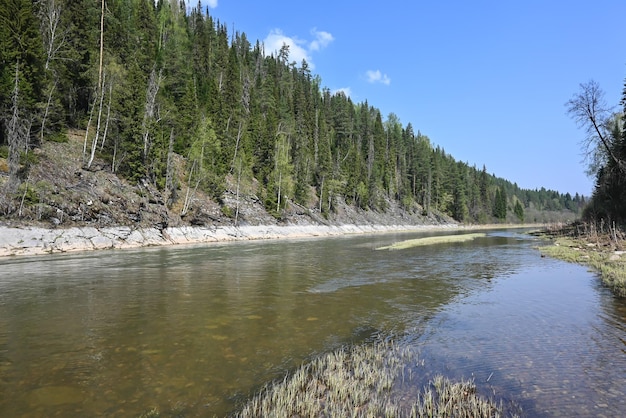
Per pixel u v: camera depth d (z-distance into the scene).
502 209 157.62
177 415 5.81
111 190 39.84
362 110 135.75
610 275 18.42
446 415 5.61
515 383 6.81
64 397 6.36
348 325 10.95
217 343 9.27
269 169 74.75
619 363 7.74
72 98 49.34
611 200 42.69
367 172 108.38
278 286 17.02
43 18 46.75
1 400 6.23
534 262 25.73
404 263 25.64
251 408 6.02
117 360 8.09
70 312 12.13
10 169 31.09
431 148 157.38
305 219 72.38
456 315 12.01
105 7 57.03
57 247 30.17
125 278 18.78
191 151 53.59
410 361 8.06
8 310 12.36
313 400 6.15
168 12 86.56
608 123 36.09
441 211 131.88
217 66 92.00
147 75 61.06
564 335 9.72
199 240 45.66
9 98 34.72
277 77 114.75
